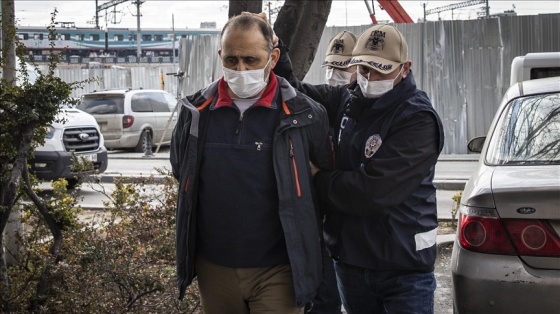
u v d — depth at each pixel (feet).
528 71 29.14
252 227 10.98
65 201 18.13
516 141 15.85
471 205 13.83
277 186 10.84
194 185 11.14
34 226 19.25
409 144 11.61
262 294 11.25
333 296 14.33
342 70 16.44
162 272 17.29
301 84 14.10
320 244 11.41
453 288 14.11
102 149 45.11
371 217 11.87
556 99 16.81
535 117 16.35
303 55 20.57
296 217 10.93
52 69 16.60
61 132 41.81
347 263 12.16
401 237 11.75
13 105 15.93
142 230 19.67
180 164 11.62
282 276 11.21
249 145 11.00
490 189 13.61
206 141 11.16
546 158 15.15
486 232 13.44
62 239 17.17
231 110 11.13
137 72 107.96
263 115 11.10
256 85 10.88
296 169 11.05
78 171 21.43
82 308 15.56
